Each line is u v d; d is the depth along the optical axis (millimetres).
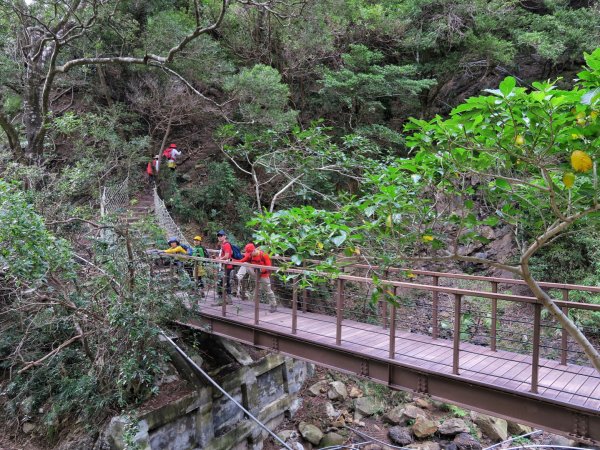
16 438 7070
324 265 4051
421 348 5859
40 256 5488
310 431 9031
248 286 9742
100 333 6730
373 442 8742
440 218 3891
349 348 5762
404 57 15945
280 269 4598
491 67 15180
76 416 6930
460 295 4805
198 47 12375
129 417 6164
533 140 2873
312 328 6777
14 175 8148
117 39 14156
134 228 7293
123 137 14641
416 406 9727
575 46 13688
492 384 4547
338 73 13070
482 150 3104
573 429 4094
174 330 8281
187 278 7602
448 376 4832
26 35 12695
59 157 12797
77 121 10594
